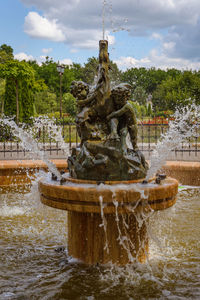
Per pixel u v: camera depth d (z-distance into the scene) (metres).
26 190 7.21
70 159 3.55
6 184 7.60
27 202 6.24
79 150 3.47
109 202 2.87
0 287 3.04
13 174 7.62
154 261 3.56
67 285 3.05
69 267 3.38
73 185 3.09
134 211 2.96
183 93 23.58
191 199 6.34
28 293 2.93
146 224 3.34
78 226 3.47
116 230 3.32
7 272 3.36
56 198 3.11
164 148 3.84
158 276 3.21
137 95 30.22
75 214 3.48
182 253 3.80
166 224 4.85
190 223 4.91
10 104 17.69
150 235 3.58
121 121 3.51
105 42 3.40
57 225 5.00
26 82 18.30
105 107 3.42
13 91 17.73
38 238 4.41
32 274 3.30
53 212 5.70
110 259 3.37
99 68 3.43
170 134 4.00
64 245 4.14
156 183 3.23
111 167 3.17
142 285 3.04
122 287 3.01
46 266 3.49
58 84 47.50
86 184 3.14
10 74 16.95
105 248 3.35
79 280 3.12
